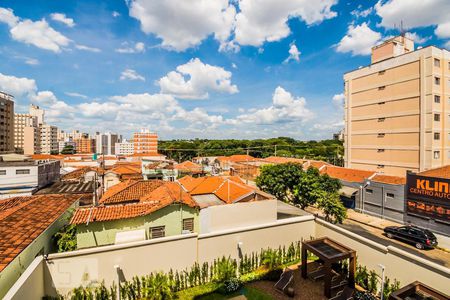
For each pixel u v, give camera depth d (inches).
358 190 1160.8
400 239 808.3
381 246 454.6
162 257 445.7
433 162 1138.7
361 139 1489.9
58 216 516.7
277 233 563.2
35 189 1000.2
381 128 1369.3
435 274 376.5
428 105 1146.0
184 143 3887.8
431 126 1133.7
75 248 497.7
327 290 428.5
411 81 1220.5
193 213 645.3
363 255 485.7
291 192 1028.5
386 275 443.8
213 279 484.7
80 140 5462.6
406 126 1243.8
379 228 933.2
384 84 1353.3
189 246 469.4
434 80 1140.5
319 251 456.4
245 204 606.2
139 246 426.9
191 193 826.8
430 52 1138.7
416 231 768.3
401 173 1264.8
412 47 1419.8
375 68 1405.0
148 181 893.8
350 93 1565.0
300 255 588.7
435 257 692.1
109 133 5802.2
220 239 501.0
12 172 990.4
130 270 419.8
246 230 527.2
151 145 4503.0
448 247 754.8
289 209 754.2
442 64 1167.6
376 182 1077.1
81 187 1091.9
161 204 609.6
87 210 564.1
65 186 1110.4
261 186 1146.7
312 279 488.7
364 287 468.4
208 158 3240.7
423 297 352.5
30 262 378.6
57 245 482.0
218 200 781.3
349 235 517.0
